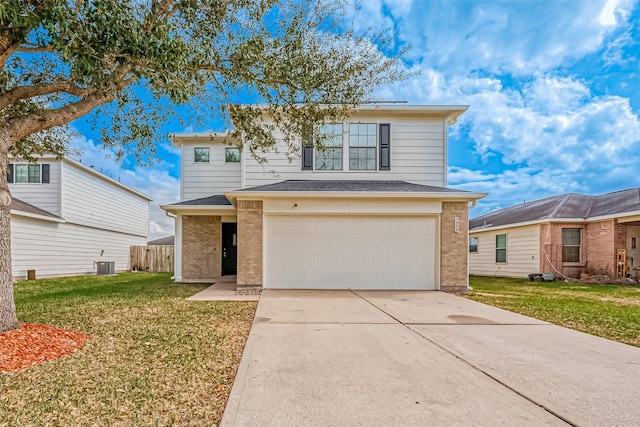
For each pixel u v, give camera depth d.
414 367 3.93
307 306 7.57
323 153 11.96
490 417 2.85
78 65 4.10
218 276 13.30
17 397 3.17
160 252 22.20
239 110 7.52
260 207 10.10
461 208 10.34
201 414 2.91
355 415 2.86
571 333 5.49
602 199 16.81
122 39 4.28
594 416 2.88
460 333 5.44
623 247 13.73
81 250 18.48
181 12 5.71
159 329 5.54
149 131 8.15
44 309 7.15
